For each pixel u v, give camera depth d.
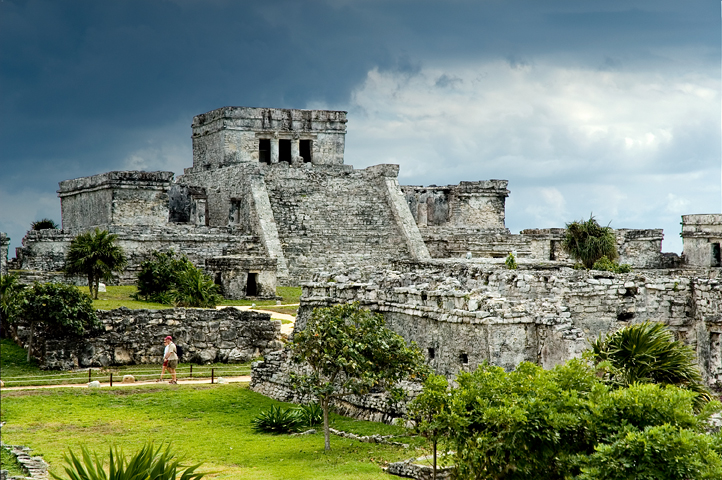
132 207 70.56
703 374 30.59
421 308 29.48
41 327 38.72
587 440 18.67
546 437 18.61
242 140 84.00
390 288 31.58
